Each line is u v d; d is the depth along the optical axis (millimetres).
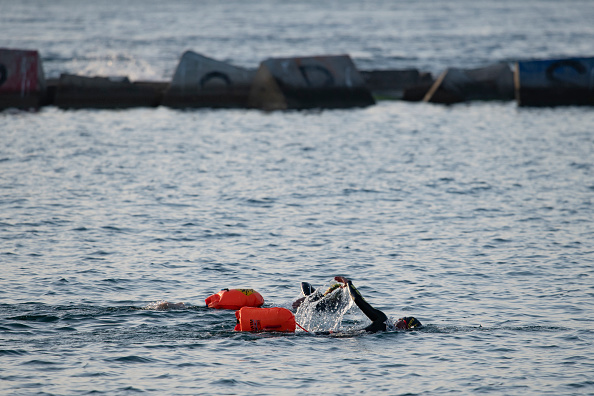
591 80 138375
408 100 149250
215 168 83438
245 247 54031
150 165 84312
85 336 36875
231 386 31797
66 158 87000
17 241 53938
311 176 80000
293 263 50438
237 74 134250
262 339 37281
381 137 106750
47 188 71438
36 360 33844
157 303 41531
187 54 133000
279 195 70875
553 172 81812
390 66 184500
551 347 36125
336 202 68438
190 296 43750
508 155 92375
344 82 136625
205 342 36656
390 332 38219
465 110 136000
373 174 81250
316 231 58594
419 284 46062
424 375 33094
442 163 87438
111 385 31609
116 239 55312
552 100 138875
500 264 50188
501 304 42469
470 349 35969
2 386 31188
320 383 32219
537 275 47781
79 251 52000
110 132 107188
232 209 65250
